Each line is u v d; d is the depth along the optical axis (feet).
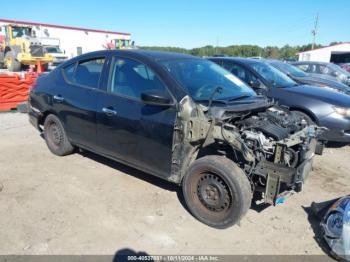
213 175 10.60
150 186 13.62
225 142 10.53
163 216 11.44
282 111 13.50
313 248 10.03
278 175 9.91
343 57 100.53
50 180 13.96
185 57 13.98
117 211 11.66
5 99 27.27
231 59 22.35
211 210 10.88
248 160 10.17
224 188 10.42
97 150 14.20
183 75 12.18
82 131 14.46
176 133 11.00
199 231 10.67
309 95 18.83
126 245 9.84
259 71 21.09
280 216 11.78
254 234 10.64
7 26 73.00
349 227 9.22
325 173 16.07
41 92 16.39
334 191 14.01
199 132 10.59
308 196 13.44
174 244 9.98
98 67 13.97
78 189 13.20
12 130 21.63
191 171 10.97
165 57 13.08
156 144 11.53
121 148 12.83
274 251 9.84
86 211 11.57
